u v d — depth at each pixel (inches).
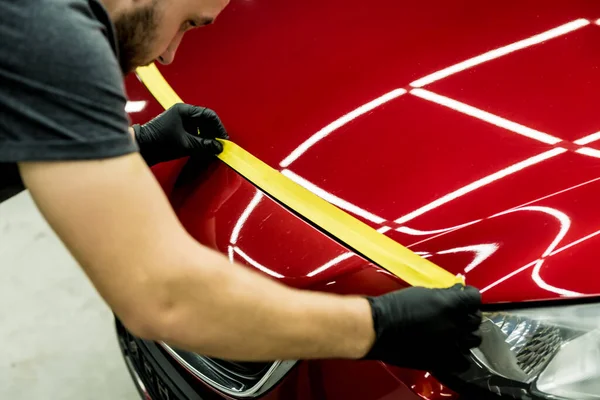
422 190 39.9
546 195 38.5
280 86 48.4
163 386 50.0
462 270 36.3
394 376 35.6
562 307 35.3
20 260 78.5
